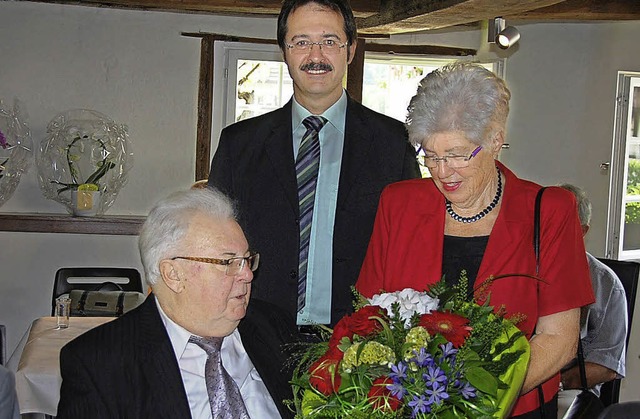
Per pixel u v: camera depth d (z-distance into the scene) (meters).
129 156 5.32
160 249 1.89
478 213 1.94
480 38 5.66
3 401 2.53
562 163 5.72
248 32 5.41
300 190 2.41
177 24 5.32
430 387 1.45
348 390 1.52
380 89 7.49
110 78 5.28
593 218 5.67
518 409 1.89
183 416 1.88
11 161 5.13
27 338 3.63
